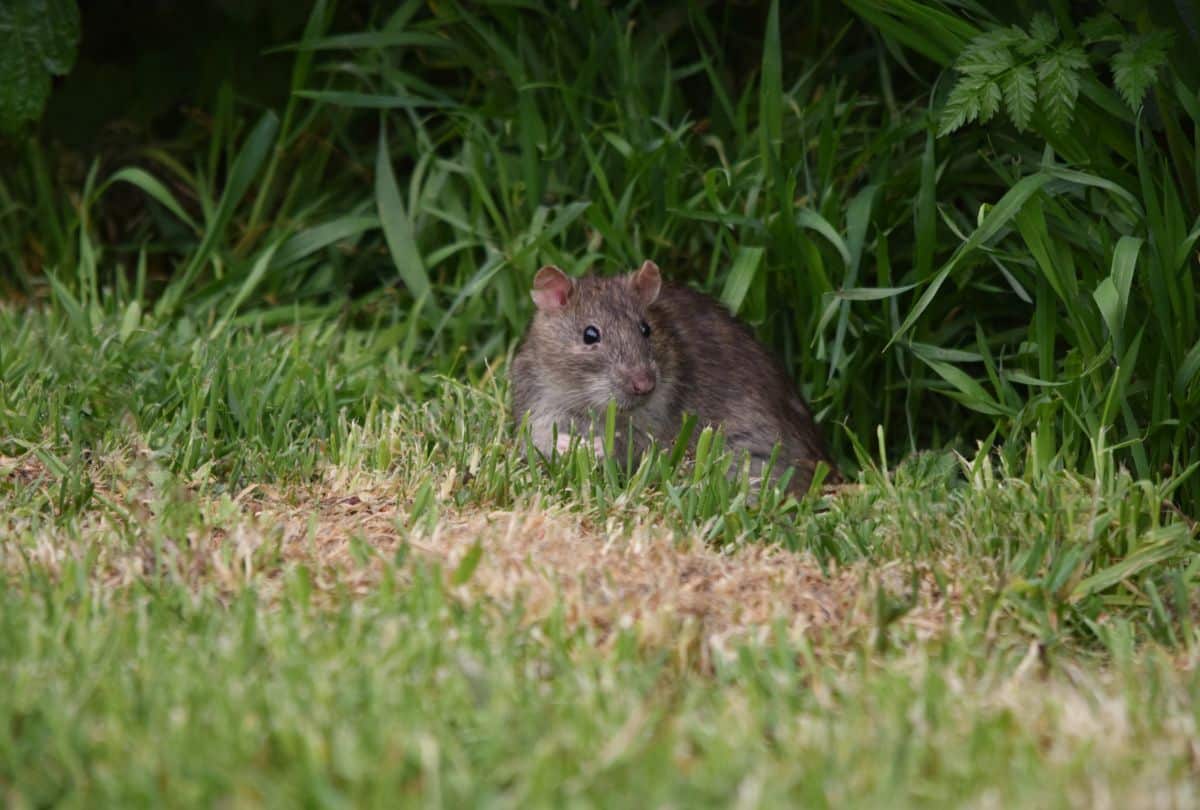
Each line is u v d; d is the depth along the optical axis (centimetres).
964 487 973
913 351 1068
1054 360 1073
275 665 696
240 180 1352
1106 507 898
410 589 780
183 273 1417
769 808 575
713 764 608
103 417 1041
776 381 1112
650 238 1273
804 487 1074
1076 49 966
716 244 1228
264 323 1313
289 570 812
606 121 1335
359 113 1503
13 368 1128
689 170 1286
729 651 752
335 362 1230
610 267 1268
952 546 882
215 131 1425
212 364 1129
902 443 1196
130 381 1108
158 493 912
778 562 855
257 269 1309
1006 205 957
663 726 654
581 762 614
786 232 1148
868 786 609
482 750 619
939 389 1095
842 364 1124
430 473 974
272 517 888
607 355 1068
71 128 1517
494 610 764
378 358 1248
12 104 1264
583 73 1329
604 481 979
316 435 1055
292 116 1500
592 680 691
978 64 972
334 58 1511
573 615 765
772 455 973
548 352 1095
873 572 847
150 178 1354
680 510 912
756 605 802
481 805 575
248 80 1512
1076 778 618
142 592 777
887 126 1256
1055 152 1072
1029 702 697
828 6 1382
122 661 698
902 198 1183
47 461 948
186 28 1541
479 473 970
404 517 902
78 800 574
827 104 1195
